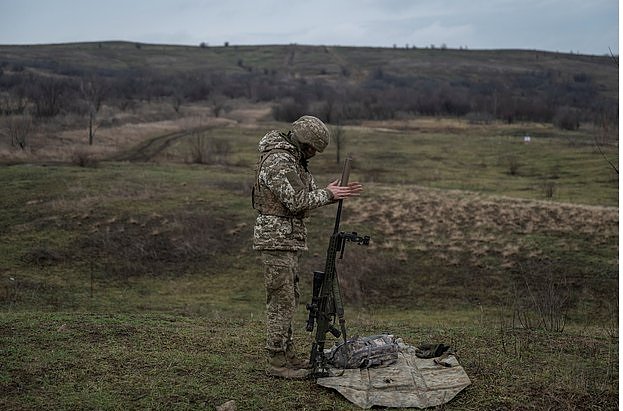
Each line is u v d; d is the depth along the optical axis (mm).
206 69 186625
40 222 24391
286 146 5395
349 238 5637
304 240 5641
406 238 23109
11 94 73750
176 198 27625
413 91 124750
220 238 23406
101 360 6145
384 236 23359
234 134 63062
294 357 5930
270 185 5281
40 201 27047
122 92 102312
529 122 86500
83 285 18938
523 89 138750
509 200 27078
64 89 79500
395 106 102250
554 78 154000
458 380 5652
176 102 95062
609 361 6633
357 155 53281
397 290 19625
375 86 145750
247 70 188125
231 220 24906
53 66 147000
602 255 21000
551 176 42781
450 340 7609
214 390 5422
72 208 25719
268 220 5488
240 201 27328
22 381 5562
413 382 5582
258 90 121938
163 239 23000
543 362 6559
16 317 8461
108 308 15133
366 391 5383
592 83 142125
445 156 53656
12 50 190250
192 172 35906
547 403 5387
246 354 6660
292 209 5301
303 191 5273
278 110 83000
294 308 5777
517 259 21109
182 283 20047
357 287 19594
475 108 98188
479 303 18469
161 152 48000
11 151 41312
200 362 6145
